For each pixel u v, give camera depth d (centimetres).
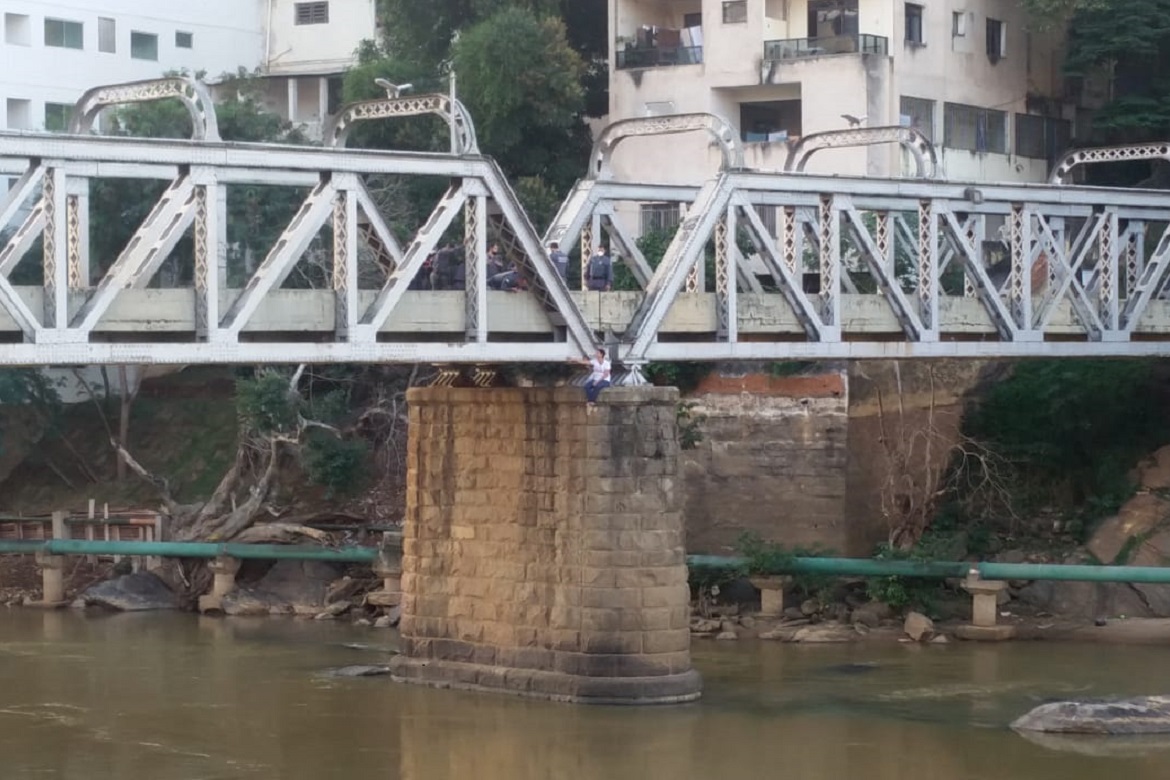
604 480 3225
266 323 2859
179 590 4788
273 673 3712
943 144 5484
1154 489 4444
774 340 3475
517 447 3362
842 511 4388
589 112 5938
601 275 3356
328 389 5225
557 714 3219
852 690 3450
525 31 5306
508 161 5400
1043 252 3912
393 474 5006
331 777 2855
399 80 5453
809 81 5334
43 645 4125
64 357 2591
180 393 5688
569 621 3275
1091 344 3912
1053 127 5862
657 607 3256
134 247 2670
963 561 4166
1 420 5519
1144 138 5672
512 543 3378
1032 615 4156
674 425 3272
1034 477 4547
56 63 6147
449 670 3475
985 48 5656
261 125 5522
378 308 2941
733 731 3109
